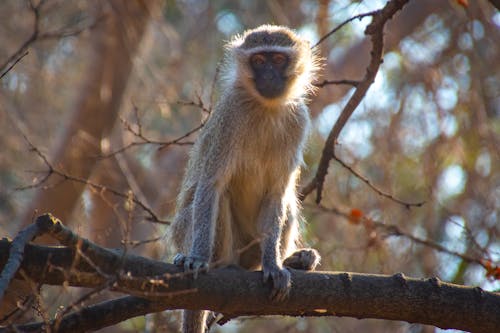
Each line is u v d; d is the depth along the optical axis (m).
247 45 9.39
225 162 8.72
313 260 8.76
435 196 13.85
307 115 9.35
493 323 7.07
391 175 14.18
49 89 16.53
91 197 14.85
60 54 17.41
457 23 16.69
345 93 16.58
